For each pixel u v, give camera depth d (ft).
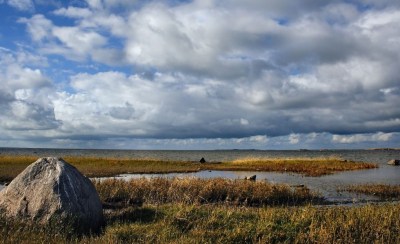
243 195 66.13
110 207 55.77
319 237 31.73
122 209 49.70
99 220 38.83
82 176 40.11
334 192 80.74
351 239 31.68
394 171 148.46
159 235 31.94
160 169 146.92
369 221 35.55
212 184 67.87
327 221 35.53
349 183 99.76
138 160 190.49
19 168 122.42
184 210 38.75
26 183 38.01
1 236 29.63
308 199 69.72
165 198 62.75
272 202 65.72
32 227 33.71
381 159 321.32
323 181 104.99
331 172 139.23
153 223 36.60
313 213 37.91
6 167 124.88
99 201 39.99
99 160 180.75
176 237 31.86
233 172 140.46
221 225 35.27
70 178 38.09
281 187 71.26
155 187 65.92
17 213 36.27
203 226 34.83
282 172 140.15
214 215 37.19
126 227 34.55
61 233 33.19
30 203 36.55
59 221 34.88
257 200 65.87
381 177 119.85
